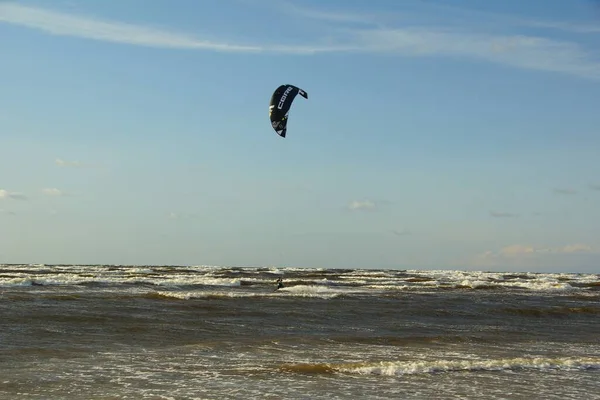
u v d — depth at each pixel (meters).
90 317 35.19
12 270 109.81
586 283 109.94
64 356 24.41
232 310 41.72
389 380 21.36
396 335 32.38
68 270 113.94
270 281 81.44
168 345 27.67
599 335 35.38
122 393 18.80
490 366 23.78
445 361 24.73
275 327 34.38
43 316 34.97
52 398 18.09
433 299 56.47
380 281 90.69
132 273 101.19
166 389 19.39
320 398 18.73
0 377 20.50
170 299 48.81
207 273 108.62
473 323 39.41
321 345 28.50
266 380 20.89
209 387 19.75
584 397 19.62
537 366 24.08
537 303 56.97
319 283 79.75
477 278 118.50
